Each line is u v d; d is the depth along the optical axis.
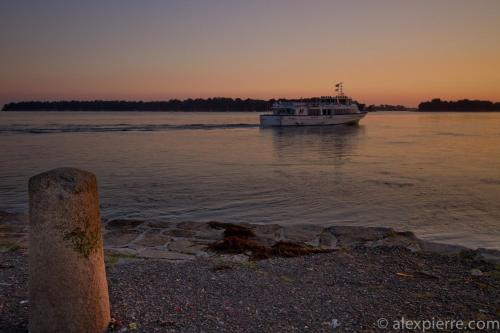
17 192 19.02
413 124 126.94
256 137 60.47
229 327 4.74
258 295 5.77
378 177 24.41
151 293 5.77
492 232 12.65
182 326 4.75
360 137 62.19
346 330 4.73
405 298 5.73
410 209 15.90
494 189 20.36
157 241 8.93
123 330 4.63
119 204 16.52
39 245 4.30
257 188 20.38
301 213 15.23
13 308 5.29
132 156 35.19
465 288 6.16
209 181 22.55
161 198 17.77
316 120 80.31
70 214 4.30
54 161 31.09
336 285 6.25
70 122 110.94
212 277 6.51
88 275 4.44
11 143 46.62
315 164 30.97
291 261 7.54
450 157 36.03
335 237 9.59
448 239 11.95
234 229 9.88
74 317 4.38
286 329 4.72
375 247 8.62
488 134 72.38
